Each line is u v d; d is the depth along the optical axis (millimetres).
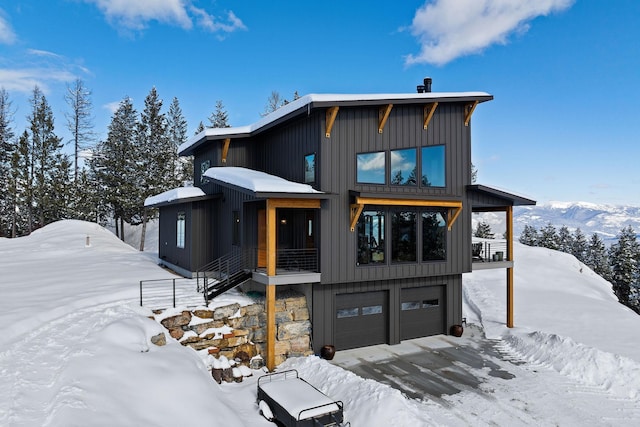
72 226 34656
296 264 14680
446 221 15711
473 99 15508
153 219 46875
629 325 16422
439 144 15523
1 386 7355
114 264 20250
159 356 9484
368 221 14219
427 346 14578
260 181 12617
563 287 23891
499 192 15977
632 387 10562
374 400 9164
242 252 14664
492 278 24125
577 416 9336
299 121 14938
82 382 7520
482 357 13391
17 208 46219
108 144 48219
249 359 12344
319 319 13641
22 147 42875
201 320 11922
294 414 7930
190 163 48156
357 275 13875
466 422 9047
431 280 15836
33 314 10617
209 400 8609
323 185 13367
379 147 14375
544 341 13516
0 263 21016
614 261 51781
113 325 9828
